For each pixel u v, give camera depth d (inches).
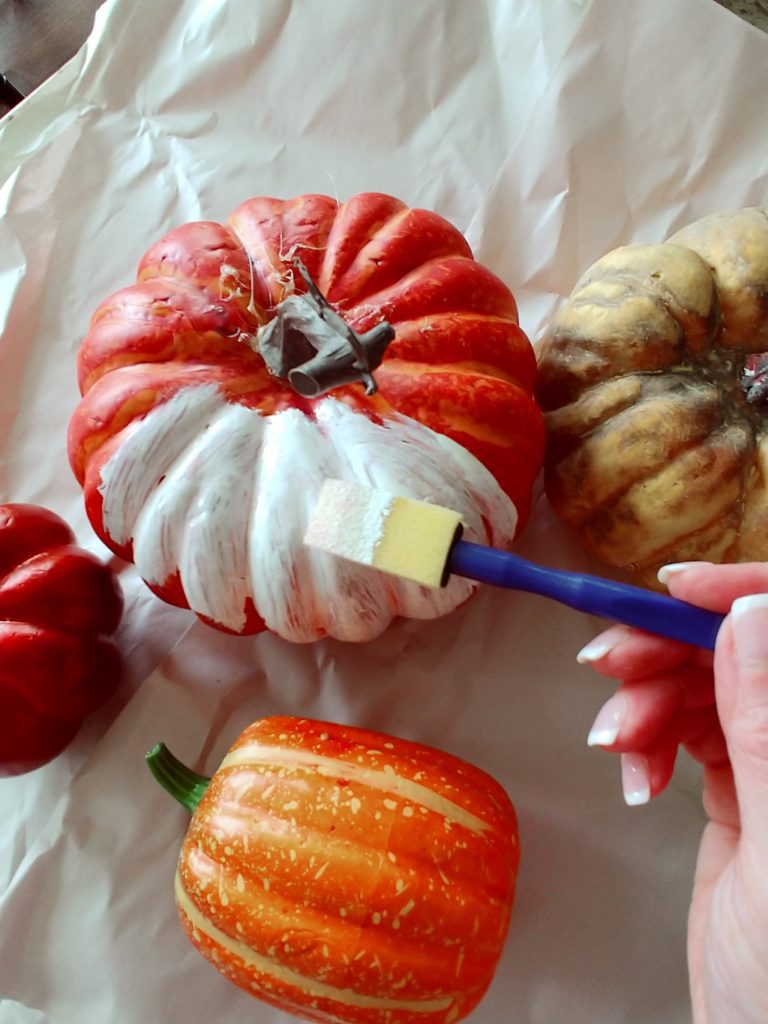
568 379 15.2
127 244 19.8
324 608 13.8
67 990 15.0
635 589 11.7
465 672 16.5
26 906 15.2
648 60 18.7
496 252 19.1
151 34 20.4
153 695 16.4
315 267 14.2
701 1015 12.7
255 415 13.4
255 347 13.8
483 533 13.8
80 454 14.1
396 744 13.8
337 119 20.3
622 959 15.3
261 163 20.2
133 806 15.8
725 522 14.4
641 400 14.4
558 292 19.0
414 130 20.2
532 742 16.2
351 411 13.3
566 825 15.9
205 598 13.8
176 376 13.5
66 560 15.2
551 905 15.5
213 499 13.1
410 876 12.2
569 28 19.5
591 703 16.3
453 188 19.8
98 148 20.2
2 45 22.0
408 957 12.2
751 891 10.5
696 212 18.9
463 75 20.2
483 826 13.2
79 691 15.3
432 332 13.7
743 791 10.4
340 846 12.4
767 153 18.7
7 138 19.9
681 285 14.4
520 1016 15.0
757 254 14.5
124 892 15.4
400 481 12.8
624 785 13.6
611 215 19.0
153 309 13.8
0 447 18.6
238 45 20.4
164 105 20.4
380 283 14.1
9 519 15.3
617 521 14.7
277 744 13.6
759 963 10.6
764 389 14.0
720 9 18.4
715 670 10.9
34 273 19.5
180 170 20.2
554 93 18.7
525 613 16.7
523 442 14.0
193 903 13.1
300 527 13.0
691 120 18.7
